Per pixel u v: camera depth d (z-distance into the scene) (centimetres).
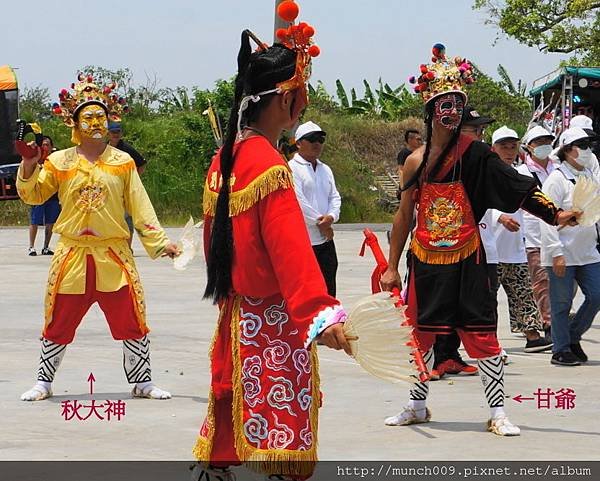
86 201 758
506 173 648
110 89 775
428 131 663
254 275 414
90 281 763
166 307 1279
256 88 427
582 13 3091
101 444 635
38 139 755
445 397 785
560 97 2322
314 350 425
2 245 2194
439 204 662
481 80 3984
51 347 771
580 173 915
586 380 850
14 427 681
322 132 955
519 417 714
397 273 675
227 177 420
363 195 3388
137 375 773
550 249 903
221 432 433
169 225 3012
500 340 1065
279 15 434
